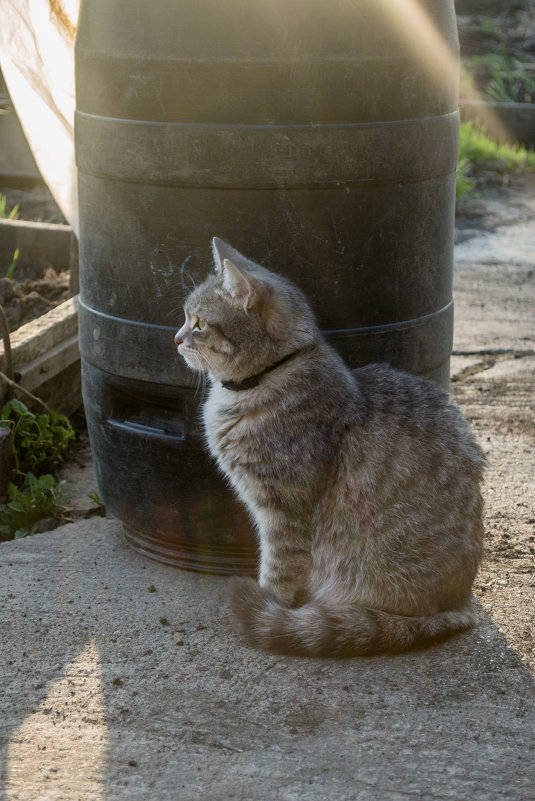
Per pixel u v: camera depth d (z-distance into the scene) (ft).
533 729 8.39
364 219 9.90
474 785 7.67
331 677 9.13
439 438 10.02
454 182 11.04
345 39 9.27
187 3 9.19
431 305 10.86
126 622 10.10
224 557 11.20
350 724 8.43
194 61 9.25
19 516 12.94
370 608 9.71
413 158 9.96
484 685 9.04
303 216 9.73
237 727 8.39
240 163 9.48
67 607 10.38
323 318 10.19
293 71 9.21
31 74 14.08
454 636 9.86
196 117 9.43
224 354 9.61
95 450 11.69
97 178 10.25
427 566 9.72
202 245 9.89
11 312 18.22
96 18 9.86
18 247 21.71
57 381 16.08
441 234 10.75
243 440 9.77
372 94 9.50
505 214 32.81
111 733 8.31
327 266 9.96
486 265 26.86
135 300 10.34
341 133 9.48
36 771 7.83
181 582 11.06
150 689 8.94
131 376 10.68
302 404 9.63
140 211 9.97
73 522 13.01
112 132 9.87
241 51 9.17
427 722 8.46
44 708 8.65
